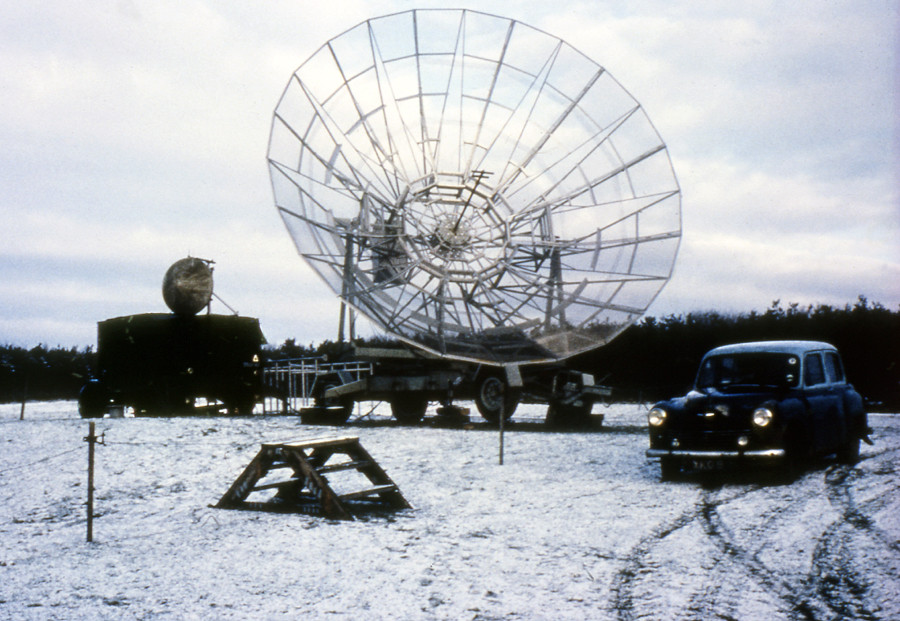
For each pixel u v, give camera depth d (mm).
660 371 31125
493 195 18516
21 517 9570
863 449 15609
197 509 9984
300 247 16016
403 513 9703
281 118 16516
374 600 6277
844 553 7590
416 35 18688
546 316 18312
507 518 9336
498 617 5879
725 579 6797
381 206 17875
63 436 16594
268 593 6461
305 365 26125
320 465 10594
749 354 13438
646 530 8672
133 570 7152
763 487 11367
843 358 27266
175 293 22766
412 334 17469
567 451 15062
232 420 21109
